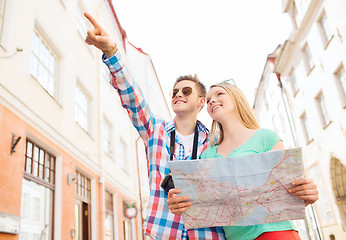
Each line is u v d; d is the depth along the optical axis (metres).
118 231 10.63
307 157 17.02
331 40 12.75
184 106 2.32
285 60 18.38
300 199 1.50
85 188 8.52
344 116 12.31
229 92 2.03
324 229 15.79
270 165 1.52
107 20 11.20
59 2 8.23
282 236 1.54
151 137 2.17
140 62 12.88
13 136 4.94
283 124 20.55
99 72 10.98
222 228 1.81
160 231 1.86
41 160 6.13
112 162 11.34
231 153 1.84
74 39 9.02
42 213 5.89
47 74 7.13
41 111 6.27
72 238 6.77
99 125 10.15
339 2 11.65
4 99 4.88
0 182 4.45
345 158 12.65
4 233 4.39
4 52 5.11
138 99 2.09
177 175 1.58
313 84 15.12
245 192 1.54
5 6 5.53
